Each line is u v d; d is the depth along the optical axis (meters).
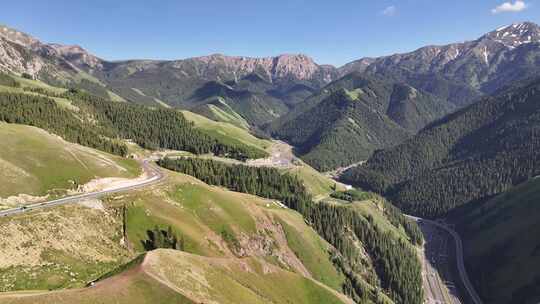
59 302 57.25
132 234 110.81
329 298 119.88
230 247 138.00
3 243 82.75
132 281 66.31
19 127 148.38
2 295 59.31
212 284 81.56
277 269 118.62
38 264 82.44
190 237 120.81
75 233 98.69
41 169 124.44
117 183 141.50
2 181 109.44
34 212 98.38
